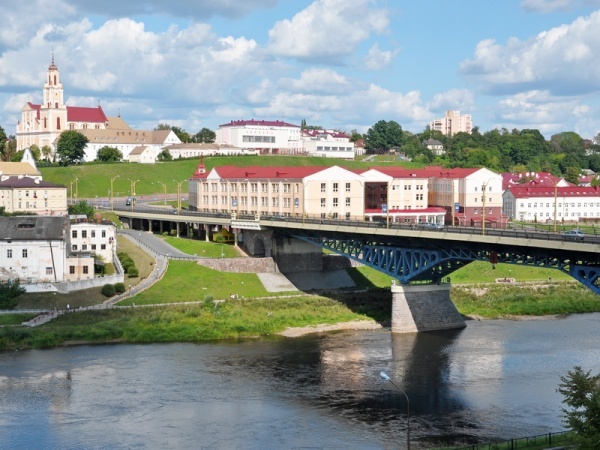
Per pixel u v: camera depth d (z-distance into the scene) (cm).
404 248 14762
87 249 18438
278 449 9112
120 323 14625
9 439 9469
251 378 11881
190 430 9744
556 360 12662
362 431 9644
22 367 12431
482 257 13088
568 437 6969
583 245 10838
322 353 13338
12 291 15512
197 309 15425
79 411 10419
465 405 10512
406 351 13388
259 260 18450
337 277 18662
